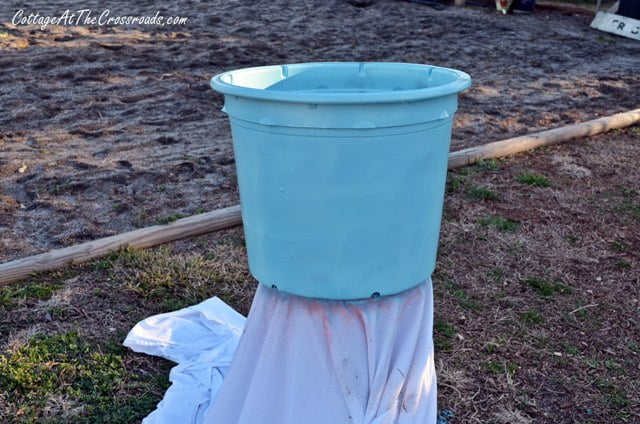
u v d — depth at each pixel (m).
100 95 6.57
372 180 1.87
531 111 6.84
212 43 8.47
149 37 8.66
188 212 4.39
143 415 2.72
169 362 3.03
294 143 1.85
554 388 2.98
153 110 6.30
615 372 3.10
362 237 1.94
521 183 5.09
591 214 4.64
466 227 4.35
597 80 8.05
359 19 10.19
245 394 2.33
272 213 1.98
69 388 2.82
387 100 1.77
